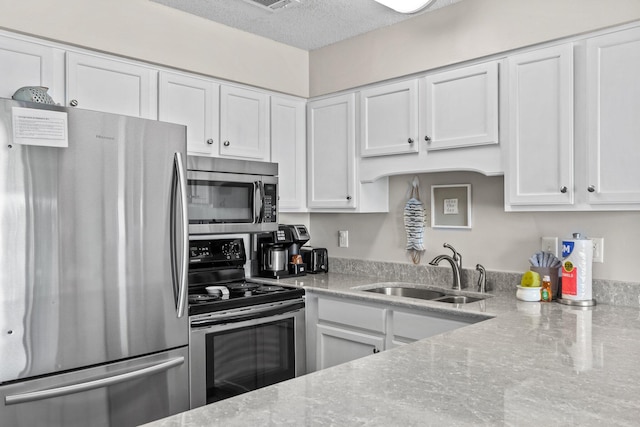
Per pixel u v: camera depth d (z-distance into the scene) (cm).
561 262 231
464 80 248
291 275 320
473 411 98
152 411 211
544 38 220
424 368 127
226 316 240
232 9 264
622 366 128
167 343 217
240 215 281
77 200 189
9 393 173
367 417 95
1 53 210
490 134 237
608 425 91
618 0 199
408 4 223
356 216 335
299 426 91
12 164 175
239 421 94
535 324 180
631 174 196
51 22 220
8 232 173
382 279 310
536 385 113
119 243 201
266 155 311
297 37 307
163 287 215
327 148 319
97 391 193
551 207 220
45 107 182
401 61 277
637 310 207
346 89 309
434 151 262
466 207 279
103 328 195
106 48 238
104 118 197
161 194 215
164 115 262
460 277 271
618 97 199
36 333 179
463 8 250
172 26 263
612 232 224
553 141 217
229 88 291
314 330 279
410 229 299
